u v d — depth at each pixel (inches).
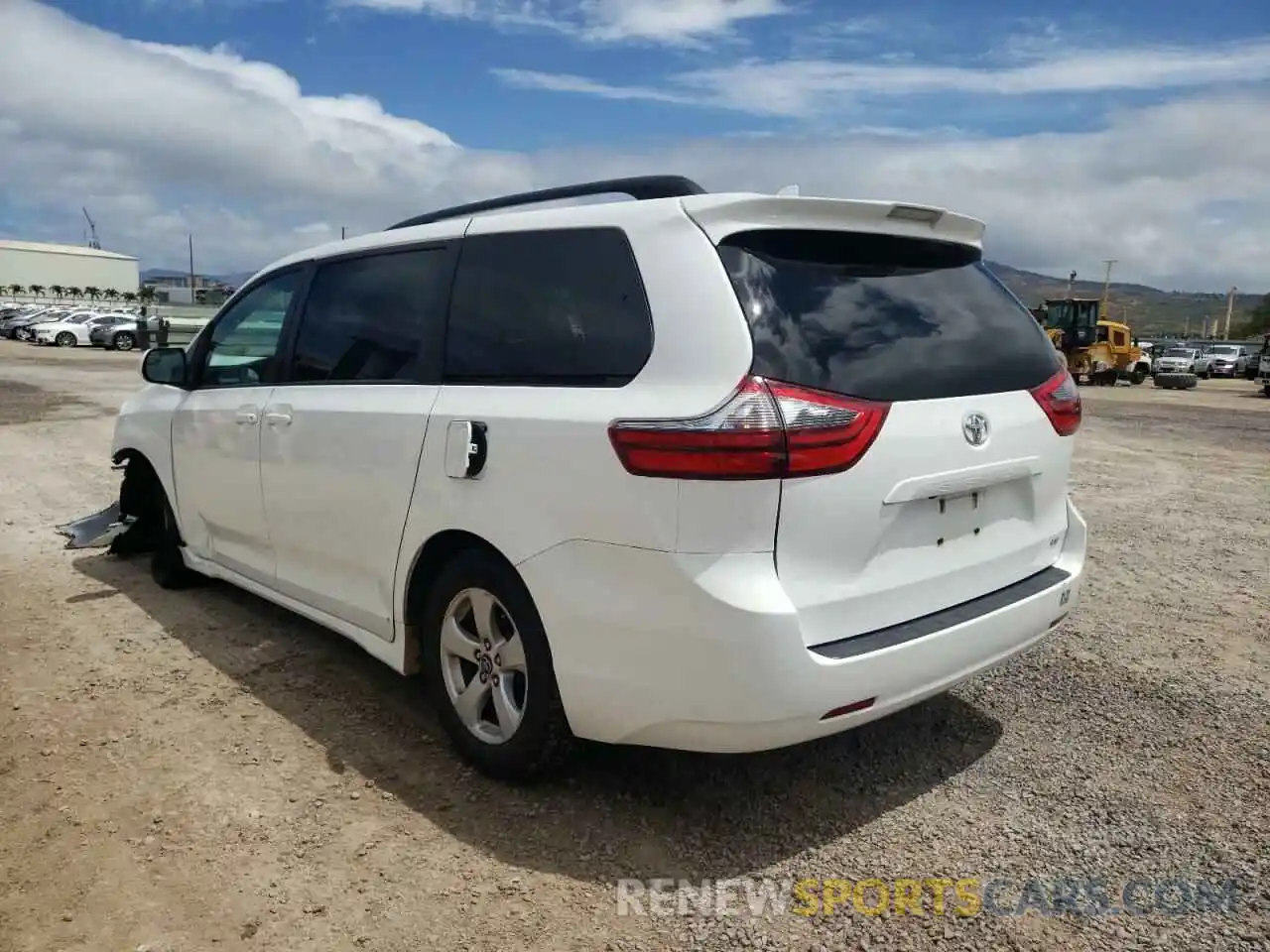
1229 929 98.7
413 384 133.6
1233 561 246.7
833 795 124.6
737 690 98.7
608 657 106.2
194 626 185.9
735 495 97.4
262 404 162.6
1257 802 123.6
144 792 122.9
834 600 103.8
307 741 137.9
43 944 93.9
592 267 115.5
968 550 119.3
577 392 111.0
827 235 113.0
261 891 103.0
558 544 109.5
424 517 127.1
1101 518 305.1
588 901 102.2
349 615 147.7
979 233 130.9
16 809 118.5
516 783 124.9
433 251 137.6
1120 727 145.5
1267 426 682.8
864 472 103.6
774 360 101.0
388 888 103.9
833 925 99.0
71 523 271.4
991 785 127.6
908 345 112.7
